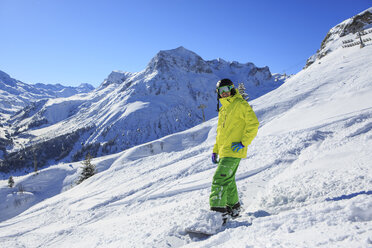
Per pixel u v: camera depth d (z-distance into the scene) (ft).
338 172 11.10
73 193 59.11
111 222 22.80
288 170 16.29
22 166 414.82
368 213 6.06
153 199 26.04
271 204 10.32
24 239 31.19
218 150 10.31
